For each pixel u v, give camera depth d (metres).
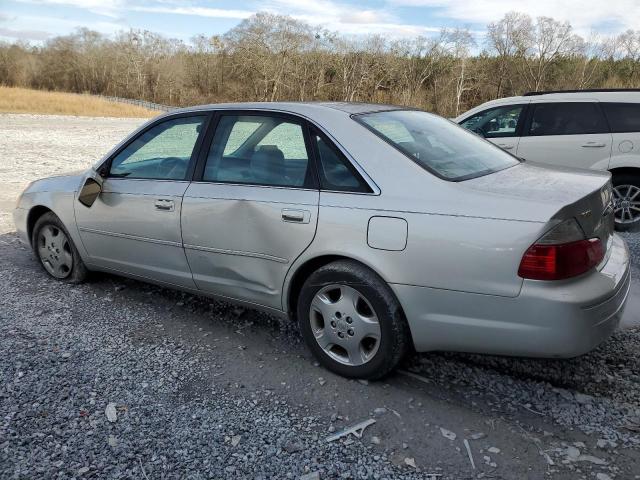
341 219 3.10
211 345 3.74
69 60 100.25
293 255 3.31
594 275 2.79
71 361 3.46
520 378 3.32
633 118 6.61
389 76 82.81
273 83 87.88
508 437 2.75
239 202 3.49
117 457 2.58
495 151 3.83
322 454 2.62
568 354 2.69
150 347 3.68
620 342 3.74
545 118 7.11
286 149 3.44
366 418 2.91
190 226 3.75
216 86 97.56
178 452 2.62
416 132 3.55
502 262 2.70
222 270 3.69
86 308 4.31
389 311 3.03
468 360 3.53
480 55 79.25
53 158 13.98
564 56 75.31
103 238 4.36
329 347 3.34
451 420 2.90
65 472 2.47
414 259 2.90
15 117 32.69
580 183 3.04
